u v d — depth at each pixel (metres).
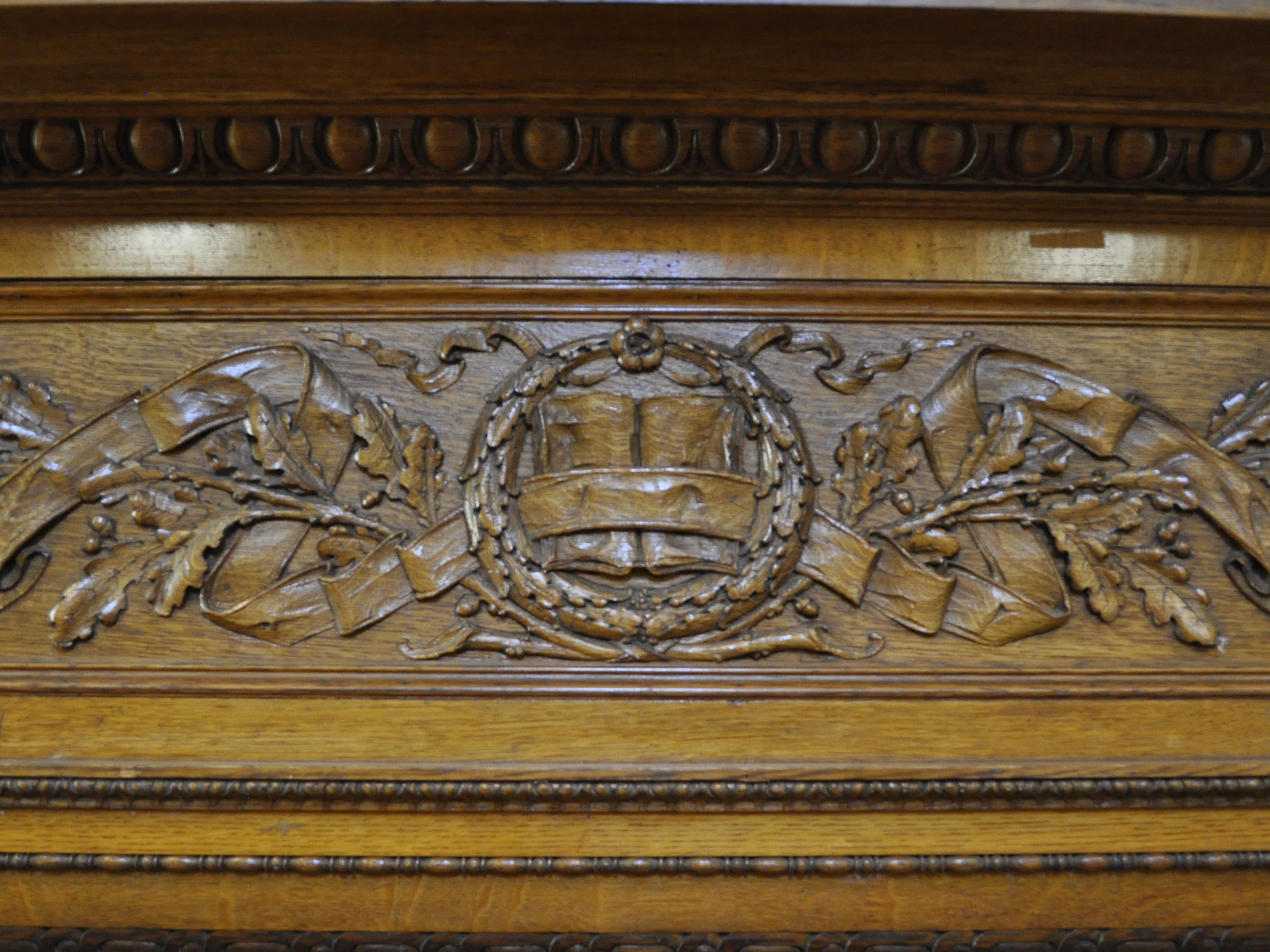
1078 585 0.89
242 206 0.89
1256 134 0.85
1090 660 0.88
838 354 0.90
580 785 0.85
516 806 0.86
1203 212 0.91
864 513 0.89
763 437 0.88
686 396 0.89
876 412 0.90
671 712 0.87
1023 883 0.88
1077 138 0.85
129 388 0.90
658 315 0.90
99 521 0.89
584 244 0.90
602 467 0.88
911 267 0.91
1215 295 0.91
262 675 0.87
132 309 0.90
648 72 0.80
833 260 0.90
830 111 0.83
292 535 0.89
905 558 0.88
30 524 0.88
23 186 0.88
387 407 0.89
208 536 0.88
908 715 0.87
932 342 0.91
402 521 0.89
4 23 0.75
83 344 0.90
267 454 0.88
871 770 0.86
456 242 0.90
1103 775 0.86
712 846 0.87
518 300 0.90
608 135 0.84
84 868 0.87
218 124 0.84
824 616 0.88
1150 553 0.90
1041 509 0.90
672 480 0.87
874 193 0.89
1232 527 0.90
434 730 0.86
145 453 0.89
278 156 0.85
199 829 0.87
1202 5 0.75
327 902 0.87
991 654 0.88
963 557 0.89
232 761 0.86
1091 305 0.91
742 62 0.79
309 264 0.90
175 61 0.79
